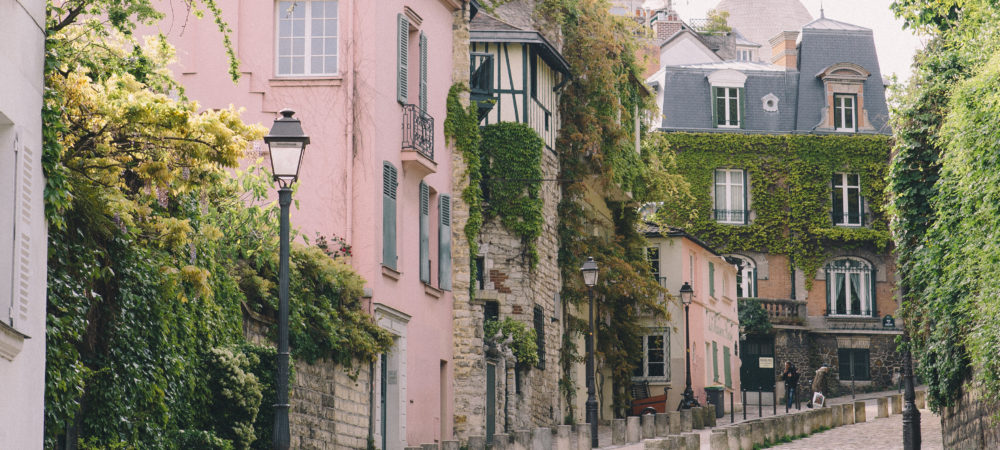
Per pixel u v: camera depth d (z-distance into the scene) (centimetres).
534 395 3288
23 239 1098
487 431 2912
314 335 2055
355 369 2242
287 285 1500
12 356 1075
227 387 1697
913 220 2558
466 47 2875
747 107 5744
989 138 1964
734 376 5262
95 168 1430
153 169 1444
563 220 3625
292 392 1944
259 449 1828
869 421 3744
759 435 2955
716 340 5003
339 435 2148
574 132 3612
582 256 3688
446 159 2808
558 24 3650
